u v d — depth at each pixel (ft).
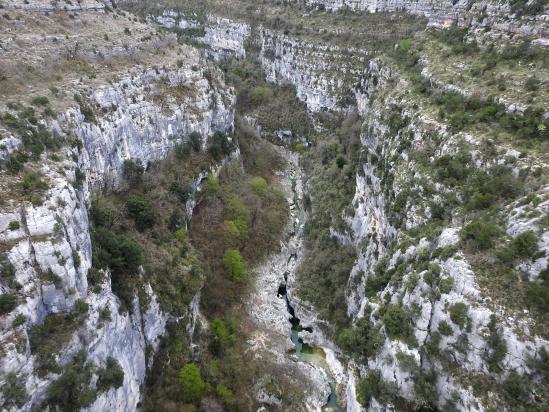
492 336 111.45
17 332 92.27
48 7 209.46
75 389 103.60
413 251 146.20
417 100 195.21
